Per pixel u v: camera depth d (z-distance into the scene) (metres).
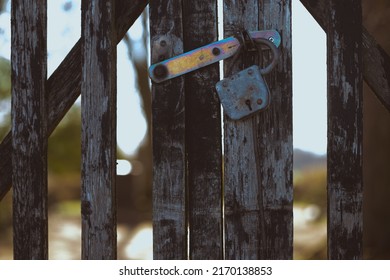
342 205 1.74
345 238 1.74
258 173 1.75
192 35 1.77
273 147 1.75
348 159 1.74
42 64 1.81
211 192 1.77
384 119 4.25
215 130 1.76
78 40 1.85
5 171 1.88
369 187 4.25
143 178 11.09
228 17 1.75
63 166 11.20
